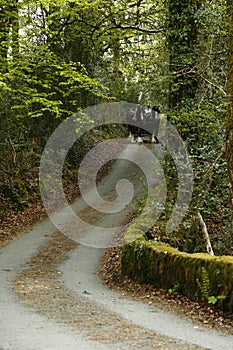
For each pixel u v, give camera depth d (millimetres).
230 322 6707
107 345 5340
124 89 20188
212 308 7184
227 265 7234
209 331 6309
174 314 7266
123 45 18484
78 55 19328
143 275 9203
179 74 11742
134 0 16562
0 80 13875
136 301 8156
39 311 7008
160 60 13375
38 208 17891
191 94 12414
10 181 17922
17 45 15398
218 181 11000
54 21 17438
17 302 7570
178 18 12641
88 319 6617
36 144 20672
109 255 11820
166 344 5500
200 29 12711
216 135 10992
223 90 10773
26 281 9297
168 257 8578
